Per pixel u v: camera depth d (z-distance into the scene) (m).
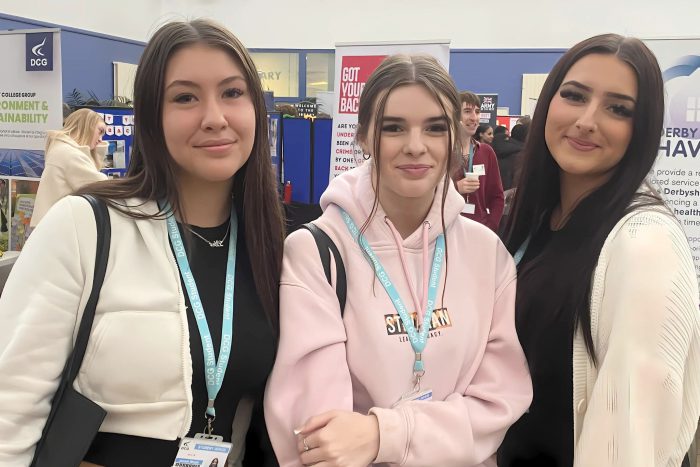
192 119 1.21
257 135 1.34
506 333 1.40
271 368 1.34
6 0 7.01
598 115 1.37
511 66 9.05
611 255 1.28
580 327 1.33
